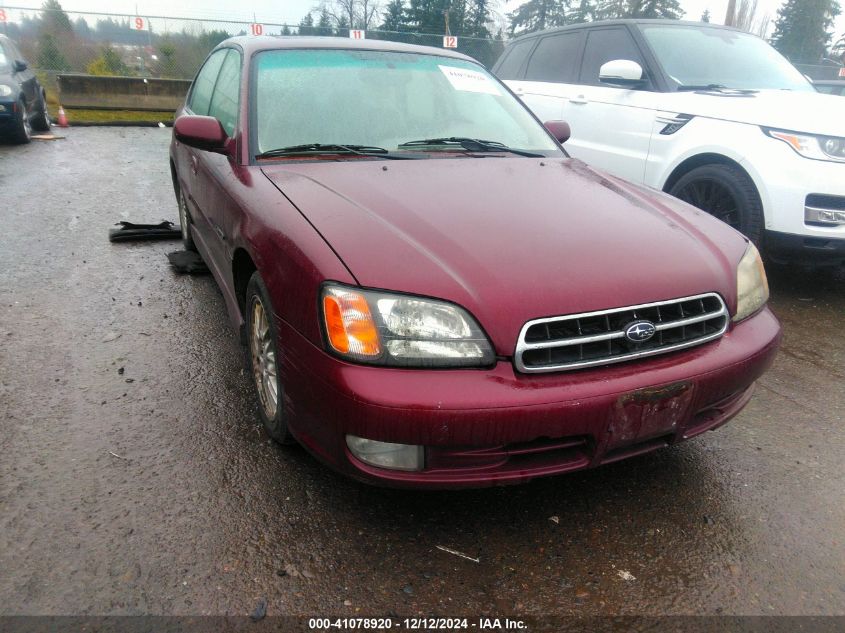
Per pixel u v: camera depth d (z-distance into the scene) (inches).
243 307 118.7
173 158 189.5
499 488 98.2
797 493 99.7
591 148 223.6
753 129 174.9
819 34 1512.1
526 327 77.1
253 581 78.9
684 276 87.7
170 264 189.2
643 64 212.2
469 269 81.0
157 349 137.7
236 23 607.8
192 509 90.3
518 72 271.6
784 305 181.2
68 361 130.8
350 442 79.6
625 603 78.5
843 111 170.7
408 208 94.0
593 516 93.0
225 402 117.8
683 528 91.1
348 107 125.6
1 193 267.4
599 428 79.1
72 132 459.2
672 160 195.0
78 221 232.5
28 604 74.1
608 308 80.6
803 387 134.1
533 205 100.2
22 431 106.4
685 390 83.0
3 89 376.2
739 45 226.7
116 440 105.2
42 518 87.2
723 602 79.0
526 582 81.0
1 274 176.7
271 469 99.3
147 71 612.1
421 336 76.3
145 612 73.9
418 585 79.7
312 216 90.6
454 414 73.8
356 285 78.2
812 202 165.0
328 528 88.0
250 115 120.2
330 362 78.3
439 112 132.6
